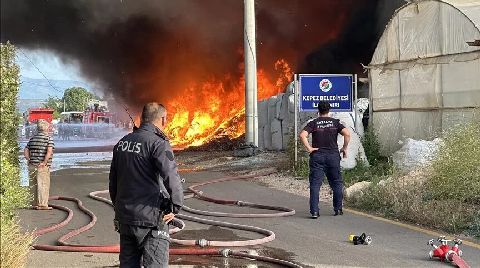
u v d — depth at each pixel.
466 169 8.70
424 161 10.73
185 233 8.02
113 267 6.15
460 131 9.74
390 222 8.48
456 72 12.28
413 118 13.52
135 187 4.56
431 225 8.13
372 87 14.85
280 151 18.72
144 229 4.53
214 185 13.08
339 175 9.06
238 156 18.92
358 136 13.55
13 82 5.85
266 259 6.37
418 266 6.11
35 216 9.62
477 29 11.55
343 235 7.69
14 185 5.78
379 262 6.29
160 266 4.56
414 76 13.41
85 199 11.56
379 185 9.77
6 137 5.44
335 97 13.68
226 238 7.65
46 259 6.50
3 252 4.80
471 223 7.76
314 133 9.04
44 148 10.26
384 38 14.27
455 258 6.19
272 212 9.59
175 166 4.57
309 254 6.70
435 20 12.60
